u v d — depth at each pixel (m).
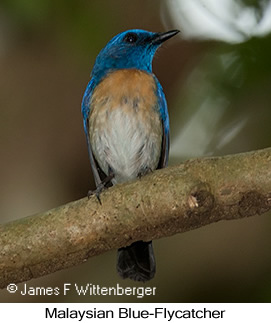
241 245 11.73
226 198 7.72
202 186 7.70
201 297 11.64
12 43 11.70
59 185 11.80
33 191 11.59
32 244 7.95
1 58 11.66
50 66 11.78
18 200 11.49
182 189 7.75
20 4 11.45
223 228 11.69
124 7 12.23
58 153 11.78
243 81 11.95
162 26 12.68
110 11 12.08
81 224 7.98
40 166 11.67
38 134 11.66
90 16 11.89
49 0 11.55
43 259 8.02
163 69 12.66
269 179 7.61
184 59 12.55
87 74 11.97
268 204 7.73
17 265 7.98
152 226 7.96
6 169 11.52
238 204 7.75
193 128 12.97
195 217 7.84
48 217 8.04
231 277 11.75
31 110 11.64
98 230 7.98
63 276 11.34
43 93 11.73
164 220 7.90
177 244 11.67
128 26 12.46
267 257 11.74
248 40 11.63
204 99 12.56
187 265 11.62
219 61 12.02
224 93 12.27
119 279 11.59
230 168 7.72
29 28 11.70
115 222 7.96
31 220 8.05
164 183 7.84
